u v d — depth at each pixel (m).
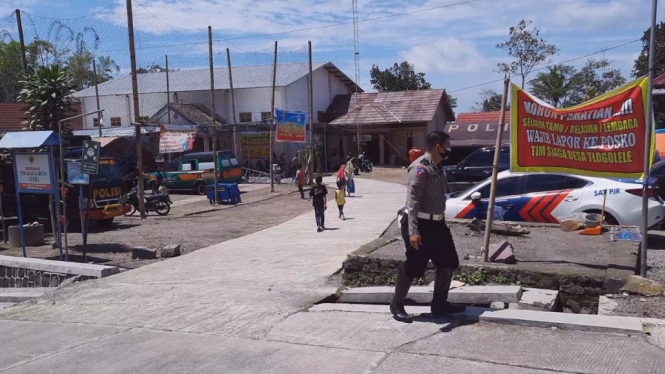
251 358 5.23
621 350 4.73
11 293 9.26
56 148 14.41
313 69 44.84
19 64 41.22
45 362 5.55
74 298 8.23
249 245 12.65
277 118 29.95
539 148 7.44
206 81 44.38
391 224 14.24
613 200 10.49
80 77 48.03
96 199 16.45
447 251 5.67
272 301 7.12
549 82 44.62
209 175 29.98
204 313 6.84
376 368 4.73
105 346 5.92
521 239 9.13
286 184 34.16
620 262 7.45
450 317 5.80
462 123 33.91
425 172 5.48
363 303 7.11
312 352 5.24
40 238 14.32
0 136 15.94
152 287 8.53
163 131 31.81
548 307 6.14
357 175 38.41
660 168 13.96
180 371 5.05
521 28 36.94
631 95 6.96
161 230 16.31
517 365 4.56
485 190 11.53
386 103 44.97
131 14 19.78
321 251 11.00
